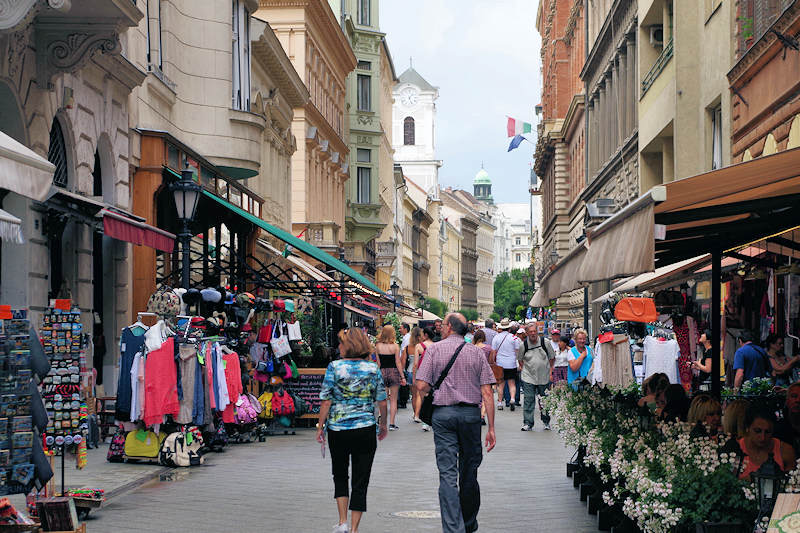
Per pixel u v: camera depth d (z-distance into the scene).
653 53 29.91
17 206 15.19
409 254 113.06
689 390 19.78
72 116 17.22
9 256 15.22
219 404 15.48
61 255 17.55
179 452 14.25
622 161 35.22
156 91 22.97
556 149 63.16
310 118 47.84
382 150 79.88
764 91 17.41
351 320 51.03
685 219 8.78
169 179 22.16
